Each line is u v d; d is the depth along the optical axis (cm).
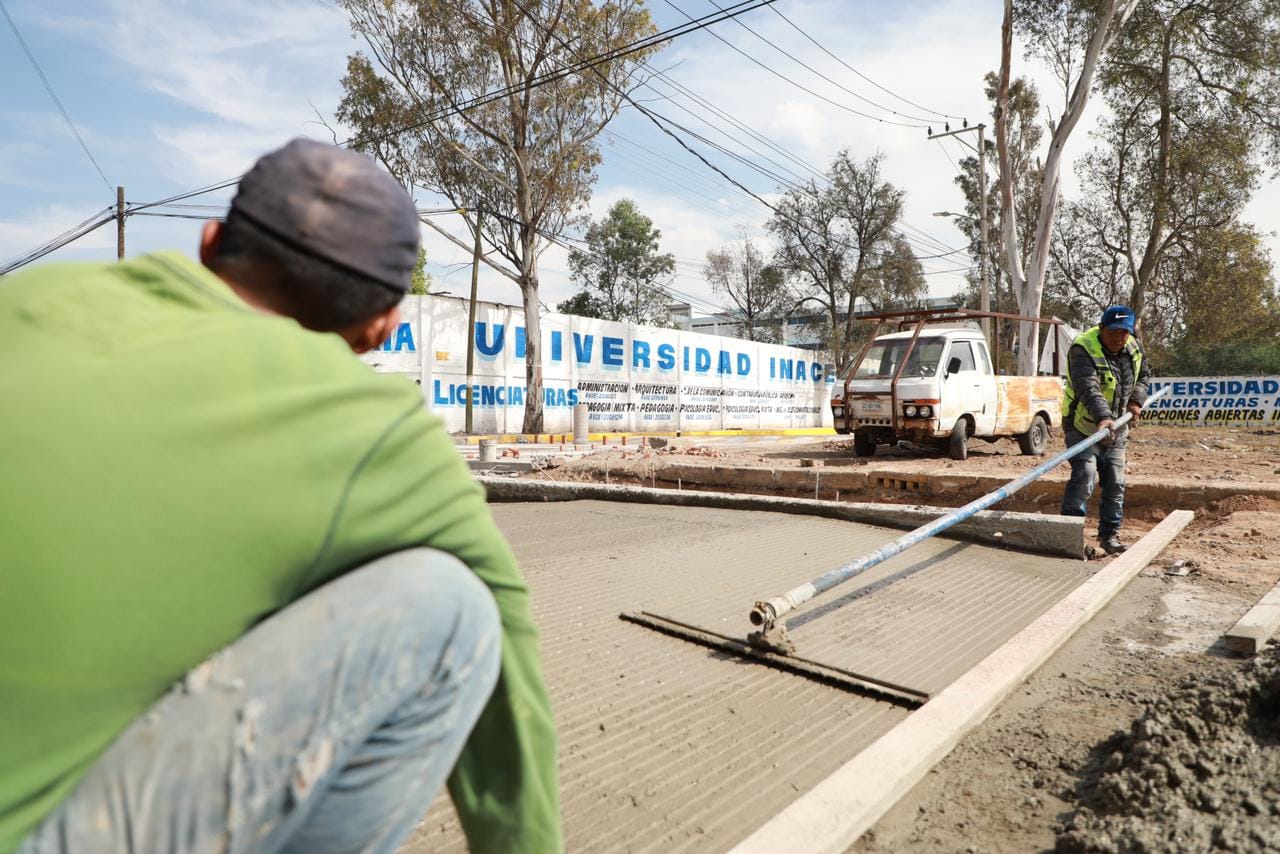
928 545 567
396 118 2250
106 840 81
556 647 365
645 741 277
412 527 95
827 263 3550
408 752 94
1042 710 302
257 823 86
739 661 354
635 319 4359
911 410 1245
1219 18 2308
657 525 673
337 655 88
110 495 79
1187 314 2855
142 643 81
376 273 109
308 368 91
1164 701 261
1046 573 500
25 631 77
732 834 223
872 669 339
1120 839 204
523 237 2419
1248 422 1923
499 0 2227
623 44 2247
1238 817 206
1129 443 1538
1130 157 2697
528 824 112
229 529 83
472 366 2302
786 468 1059
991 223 3522
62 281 92
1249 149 2455
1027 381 1405
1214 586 457
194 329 89
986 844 217
